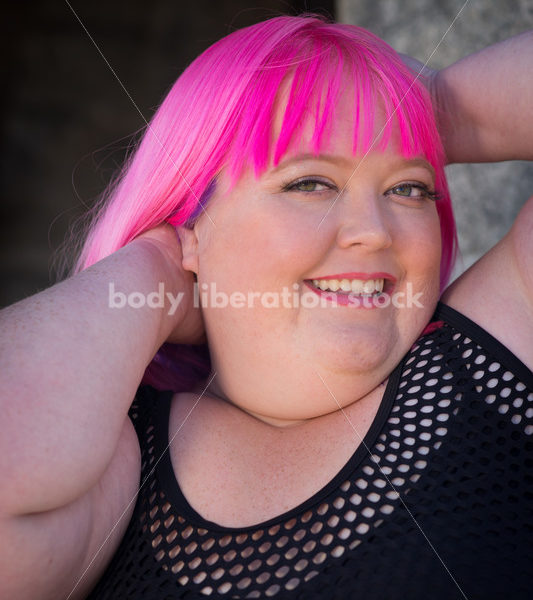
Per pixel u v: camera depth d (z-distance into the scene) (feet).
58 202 33.73
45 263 32.27
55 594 4.19
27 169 33.88
